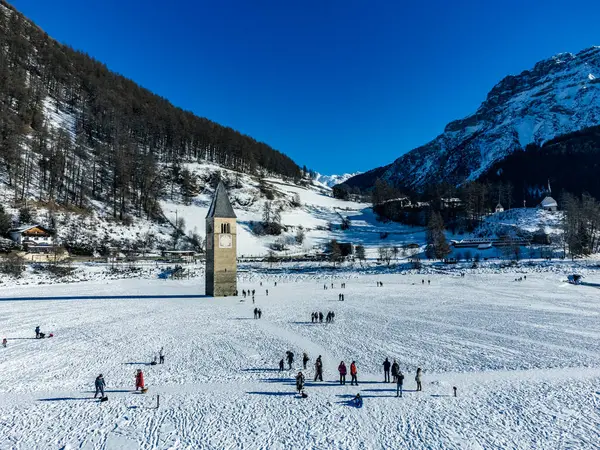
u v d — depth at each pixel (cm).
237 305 7738
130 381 3588
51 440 2564
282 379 3606
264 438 2575
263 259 16450
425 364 3966
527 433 2588
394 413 2898
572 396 3133
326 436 2588
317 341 4906
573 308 6944
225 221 9244
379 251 17250
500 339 4884
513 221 19275
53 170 16825
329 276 12950
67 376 3722
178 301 8269
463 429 2652
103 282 11312
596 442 2458
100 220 16412
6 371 3859
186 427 2727
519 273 11825
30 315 6638
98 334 5341
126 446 2488
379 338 5016
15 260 11331
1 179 15300
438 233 16050
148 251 15875
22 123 19112
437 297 8506
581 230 15425
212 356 4328
